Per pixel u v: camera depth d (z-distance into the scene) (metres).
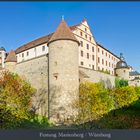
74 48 39.62
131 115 29.19
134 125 22.33
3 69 55.06
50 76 39.47
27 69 46.38
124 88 46.31
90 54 67.69
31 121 28.28
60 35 39.34
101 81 51.06
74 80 38.84
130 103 41.62
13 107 20.56
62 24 40.66
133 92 46.09
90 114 28.91
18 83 33.44
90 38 68.38
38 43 63.06
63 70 38.41
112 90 46.25
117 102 44.81
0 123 18.67
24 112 23.38
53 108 37.97
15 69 50.31
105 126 22.34
